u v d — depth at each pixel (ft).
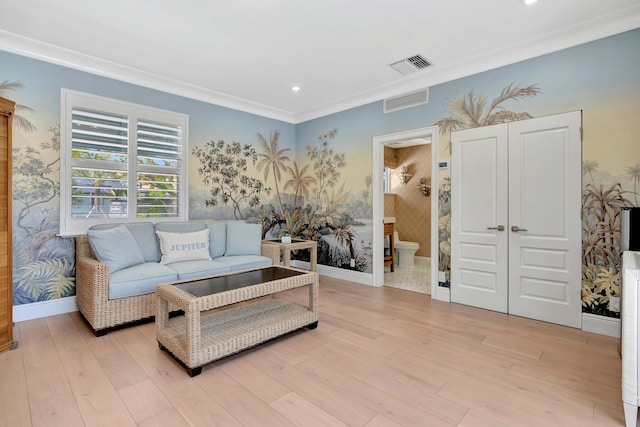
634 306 5.18
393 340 8.49
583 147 9.05
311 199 17.10
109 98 11.34
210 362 6.96
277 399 5.89
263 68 11.47
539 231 9.82
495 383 6.43
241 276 9.07
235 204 15.21
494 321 9.87
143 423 5.21
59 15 8.17
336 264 15.89
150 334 8.77
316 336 8.77
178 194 13.21
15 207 9.52
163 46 9.84
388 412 5.52
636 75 8.27
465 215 11.39
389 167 21.17
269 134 16.60
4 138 7.73
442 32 9.07
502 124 10.48
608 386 6.32
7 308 7.75
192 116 13.64
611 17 8.30
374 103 14.12
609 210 8.68
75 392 6.04
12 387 6.16
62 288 10.34
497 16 8.29
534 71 9.85
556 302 9.56
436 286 12.19
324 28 8.85
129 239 10.18
